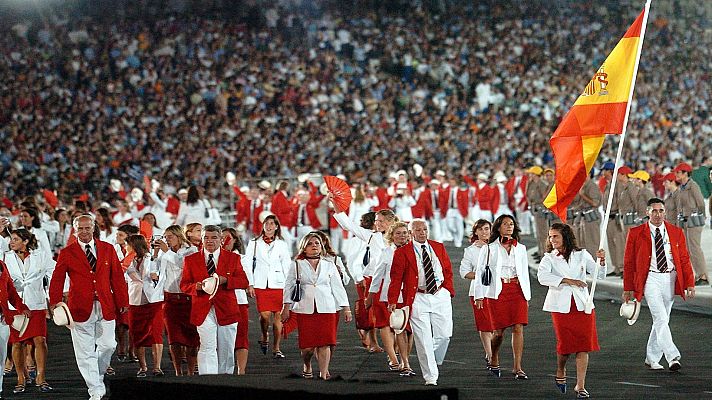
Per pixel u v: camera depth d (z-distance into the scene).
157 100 145.50
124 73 148.25
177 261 44.94
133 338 47.22
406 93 157.50
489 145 145.25
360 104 153.88
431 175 137.00
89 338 40.66
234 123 143.00
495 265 43.72
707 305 58.94
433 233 114.00
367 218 50.00
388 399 22.45
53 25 151.88
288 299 42.94
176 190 125.38
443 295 42.06
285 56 160.38
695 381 41.59
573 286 39.22
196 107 145.75
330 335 42.84
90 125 136.62
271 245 52.09
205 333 41.41
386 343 45.97
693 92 165.88
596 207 74.19
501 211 110.19
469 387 41.94
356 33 166.38
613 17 177.62
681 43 173.75
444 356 46.41
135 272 47.12
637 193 70.38
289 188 121.44
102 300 40.72
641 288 43.62
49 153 128.88
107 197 121.75
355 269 50.72
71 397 42.75
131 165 130.12
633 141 149.00
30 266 44.84
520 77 163.25
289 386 23.53
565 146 42.72
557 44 171.75
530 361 48.06
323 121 146.38
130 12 159.50
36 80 141.88
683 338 51.88
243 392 23.48
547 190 83.38
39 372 44.88
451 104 156.00
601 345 51.38
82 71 145.25
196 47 155.00
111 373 48.12
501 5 175.75
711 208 68.56
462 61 165.75
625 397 38.81
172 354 45.28
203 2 163.88
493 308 43.75
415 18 172.38
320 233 43.97
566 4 178.38
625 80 42.22
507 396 39.78
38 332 44.78
